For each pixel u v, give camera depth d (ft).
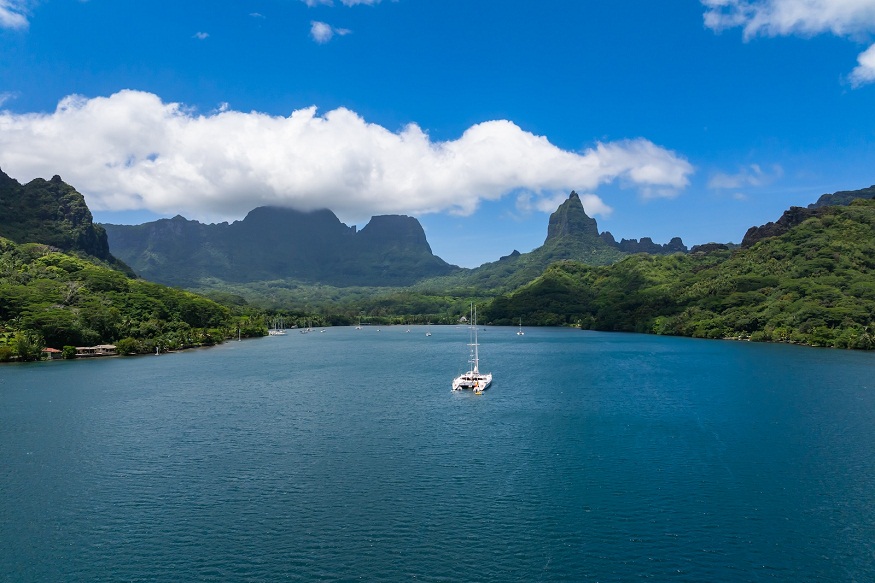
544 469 361.10
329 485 334.85
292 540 268.00
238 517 291.79
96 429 459.32
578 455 388.57
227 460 380.17
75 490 328.49
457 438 432.66
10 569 245.04
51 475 352.69
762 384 651.25
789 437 428.15
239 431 454.40
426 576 238.07
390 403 566.77
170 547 262.06
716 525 283.79
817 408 521.65
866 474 350.64
